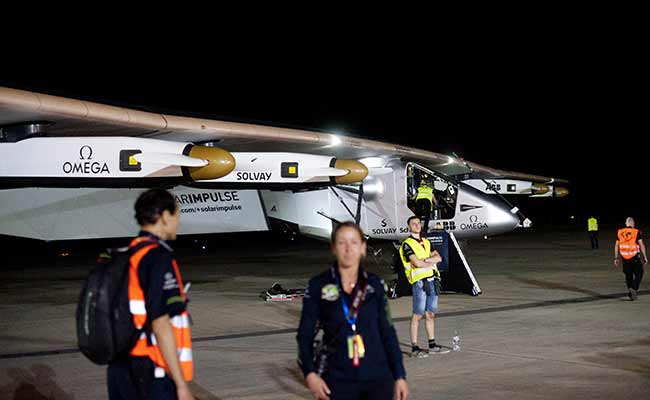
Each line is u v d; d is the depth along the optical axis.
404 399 4.20
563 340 9.64
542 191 28.67
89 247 33.97
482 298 14.03
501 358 8.64
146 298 3.82
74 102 11.72
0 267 25.03
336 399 4.18
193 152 12.43
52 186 12.16
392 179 18.28
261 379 7.95
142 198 4.14
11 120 11.62
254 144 16.88
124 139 12.07
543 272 18.72
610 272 18.25
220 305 14.34
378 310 4.24
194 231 20.66
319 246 32.75
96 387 7.86
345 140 17.41
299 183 14.97
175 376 3.80
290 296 14.94
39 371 8.72
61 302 15.70
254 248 32.03
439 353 9.00
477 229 18.12
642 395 6.85
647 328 10.39
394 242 18.72
